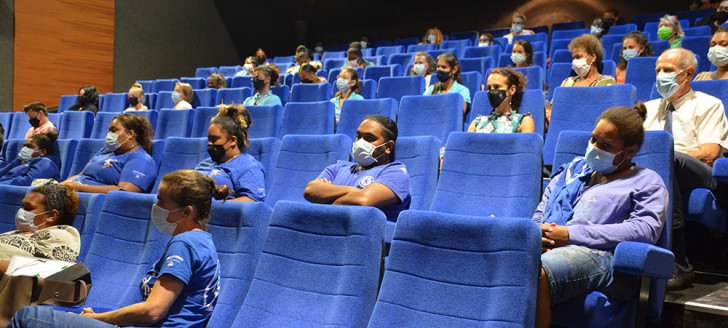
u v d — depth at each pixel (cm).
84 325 134
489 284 135
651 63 319
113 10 863
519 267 132
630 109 163
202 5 978
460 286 138
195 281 152
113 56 866
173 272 146
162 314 145
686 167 201
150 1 909
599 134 161
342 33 1116
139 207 203
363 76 518
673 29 451
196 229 158
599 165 163
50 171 348
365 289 148
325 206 161
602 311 144
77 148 344
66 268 175
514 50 438
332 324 146
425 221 146
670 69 231
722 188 206
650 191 156
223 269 172
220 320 160
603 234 150
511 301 130
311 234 161
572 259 145
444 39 843
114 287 193
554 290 140
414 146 230
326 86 421
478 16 989
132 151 305
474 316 134
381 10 1077
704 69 379
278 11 1091
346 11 1107
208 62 989
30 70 782
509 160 210
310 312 152
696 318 163
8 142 396
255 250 171
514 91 284
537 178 203
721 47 283
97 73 848
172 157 304
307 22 1129
